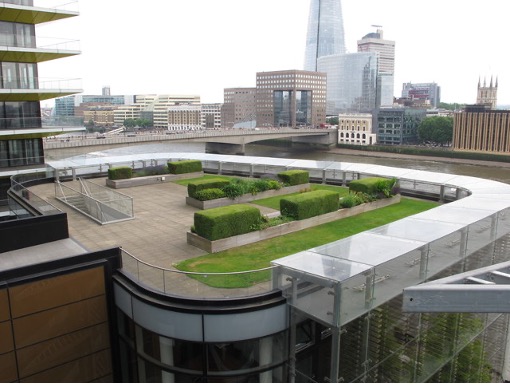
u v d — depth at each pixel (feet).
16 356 47.60
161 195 100.01
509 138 395.34
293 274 43.62
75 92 123.34
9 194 88.22
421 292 18.51
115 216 79.77
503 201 71.51
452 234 52.60
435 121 503.61
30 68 123.95
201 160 127.03
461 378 61.31
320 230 74.33
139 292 47.93
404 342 51.34
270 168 120.06
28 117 122.83
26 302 47.42
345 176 108.58
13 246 59.00
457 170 345.51
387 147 451.53
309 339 48.62
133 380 52.29
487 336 70.38
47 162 123.34
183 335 44.55
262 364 46.06
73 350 51.19
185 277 46.01
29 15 115.65
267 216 76.28
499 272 21.15
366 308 42.65
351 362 45.85
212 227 63.57
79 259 50.42
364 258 45.03
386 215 83.92
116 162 124.36
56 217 62.08
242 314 43.45
